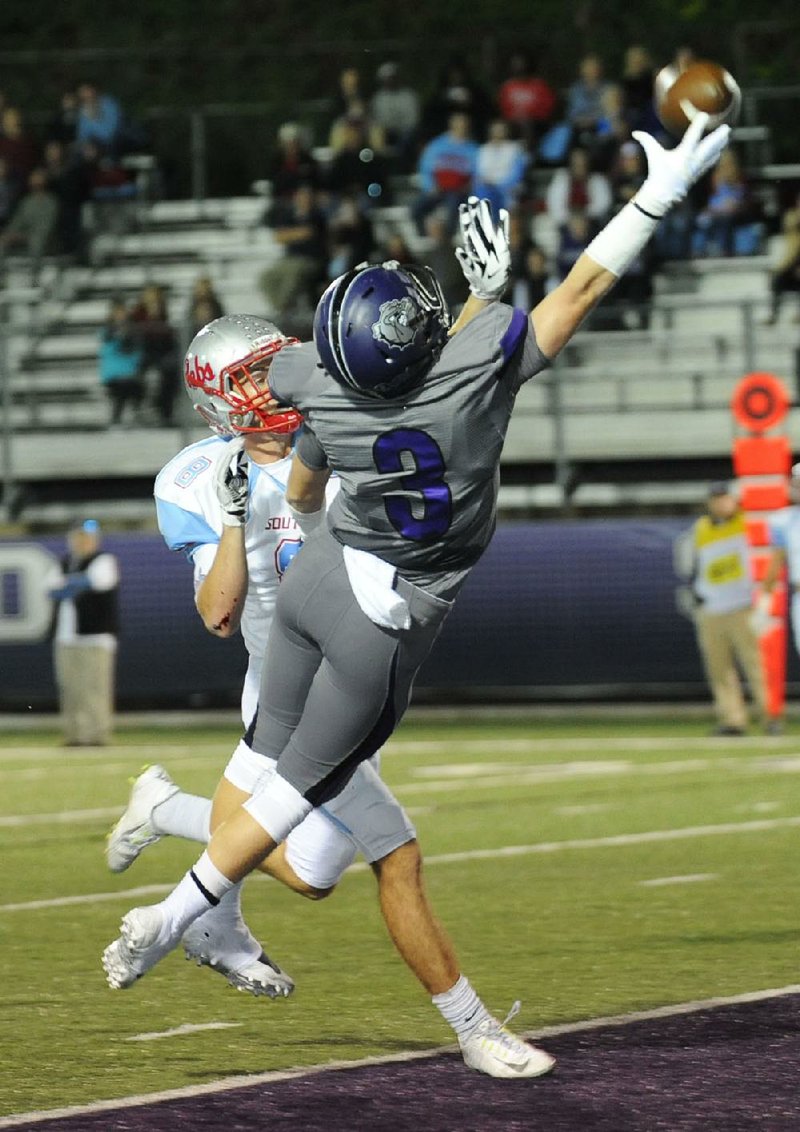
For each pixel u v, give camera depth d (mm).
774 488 42438
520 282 54906
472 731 46250
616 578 50031
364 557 12844
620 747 41281
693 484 54531
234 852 13148
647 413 54812
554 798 32188
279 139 71500
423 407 12562
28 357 61625
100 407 59406
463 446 12641
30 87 77250
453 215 58656
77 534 44812
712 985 16547
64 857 26453
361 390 12508
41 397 60594
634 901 21500
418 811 30812
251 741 14000
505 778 35531
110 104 66062
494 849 26344
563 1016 15367
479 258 12828
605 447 54875
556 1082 13039
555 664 50438
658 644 49969
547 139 61938
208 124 71938
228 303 62531
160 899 22625
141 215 64812
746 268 59125
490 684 50781
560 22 75625
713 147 12742
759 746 40750
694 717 48875
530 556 50438
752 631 43188
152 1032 15148
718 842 26391
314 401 12828
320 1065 13766
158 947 13227
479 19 76312
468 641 50719
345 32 77438
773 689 43188
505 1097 12641
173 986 17203
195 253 64250
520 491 55062
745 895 21703
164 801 14680
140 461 56438
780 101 69500
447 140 59500
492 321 12609
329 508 13188
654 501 52562
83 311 62906
